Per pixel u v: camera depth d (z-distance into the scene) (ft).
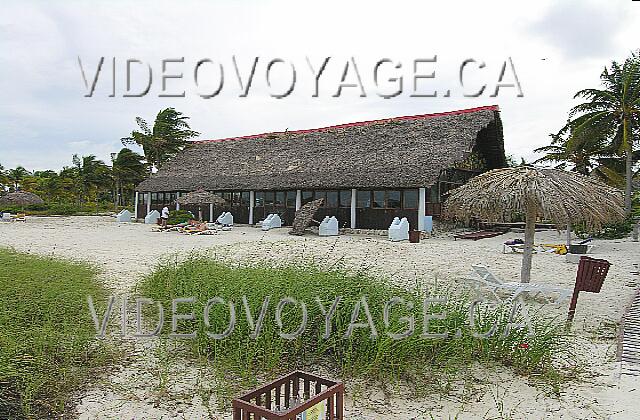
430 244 59.98
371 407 15.58
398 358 17.53
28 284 23.89
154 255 46.50
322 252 47.21
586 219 29.09
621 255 54.08
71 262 35.45
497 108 79.51
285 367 18.19
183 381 16.98
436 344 18.58
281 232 76.54
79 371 17.07
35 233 72.84
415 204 72.95
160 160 145.38
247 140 110.42
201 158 112.47
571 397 16.48
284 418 11.36
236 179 94.43
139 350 19.60
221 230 79.92
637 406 15.85
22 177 215.31
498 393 16.70
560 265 45.44
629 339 22.34
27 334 17.54
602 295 32.65
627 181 92.12
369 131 88.74
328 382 13.37
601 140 97.96
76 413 14.76
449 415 15.14
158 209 110.32
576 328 24.68
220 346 18.45
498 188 30.81
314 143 94.63
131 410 15.01
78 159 210.38
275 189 84.84
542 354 18.57
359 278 22.58
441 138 76.74
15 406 14.44
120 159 171.53
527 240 32.17
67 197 194.18
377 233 74.54
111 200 211.82
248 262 30.99
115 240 63.16
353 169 78.84
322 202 74.33
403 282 30.94
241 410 12.14
